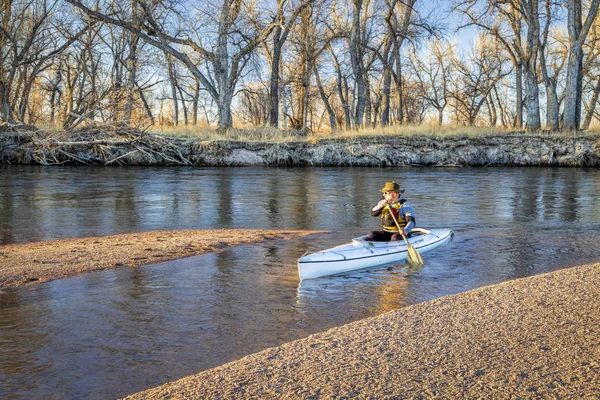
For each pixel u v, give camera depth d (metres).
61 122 33.06
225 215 13.75
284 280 7.62
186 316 6.08
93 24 33.12
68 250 9.08
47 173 25.17
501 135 33.34
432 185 21.39
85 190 18.81
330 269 7.91
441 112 56.97
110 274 7.71
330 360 4.68
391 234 9.51
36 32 32.72
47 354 5.03
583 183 22.11
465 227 12.13
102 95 32.31
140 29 32.28
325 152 32.31
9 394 4.28
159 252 9.03
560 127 38.97
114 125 30.86
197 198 17.03
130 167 29.88
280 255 9.12
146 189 19.33
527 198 17.28
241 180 23.03
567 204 15.92
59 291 6.91
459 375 4.32
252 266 8.34
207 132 33.97
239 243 9.98
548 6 36.03
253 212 14.27
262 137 33.88
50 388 4.39
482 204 15.96
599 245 10.13
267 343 5.33
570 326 5.34
